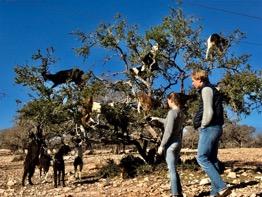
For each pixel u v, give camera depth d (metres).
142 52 17.56
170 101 8.50
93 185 13.51
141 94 16.47
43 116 15.48
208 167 8.01
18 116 17.12
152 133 16.52
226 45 16.78
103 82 17.41
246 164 19.98
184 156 26.20
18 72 15.60
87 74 16.80
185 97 15.95
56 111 15.27
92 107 16.20
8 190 14.01
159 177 13.91
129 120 16.58
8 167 28.67
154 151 16.64
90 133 16.98
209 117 7.82
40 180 17.25
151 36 17.19
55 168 14.23
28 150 16.05
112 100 17.70
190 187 10.46
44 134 16.30
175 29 17.22
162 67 17.88
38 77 15.82
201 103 8.08
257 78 15.40
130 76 17.69
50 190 13.12
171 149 8.41
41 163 16.39
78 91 15.63
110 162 17.61
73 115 15.67
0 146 60.72
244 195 8.78
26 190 13.97
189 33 17.44
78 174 16.55
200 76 8.05
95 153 39.25
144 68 17.61
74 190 12.52
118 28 17.59
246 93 15.39
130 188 11.66
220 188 7.99
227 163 20.44
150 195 10.11
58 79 16.14
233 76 15.76
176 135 8.44
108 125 16.81
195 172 14.01
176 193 8.40
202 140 7.97
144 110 16.34
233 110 15.93
